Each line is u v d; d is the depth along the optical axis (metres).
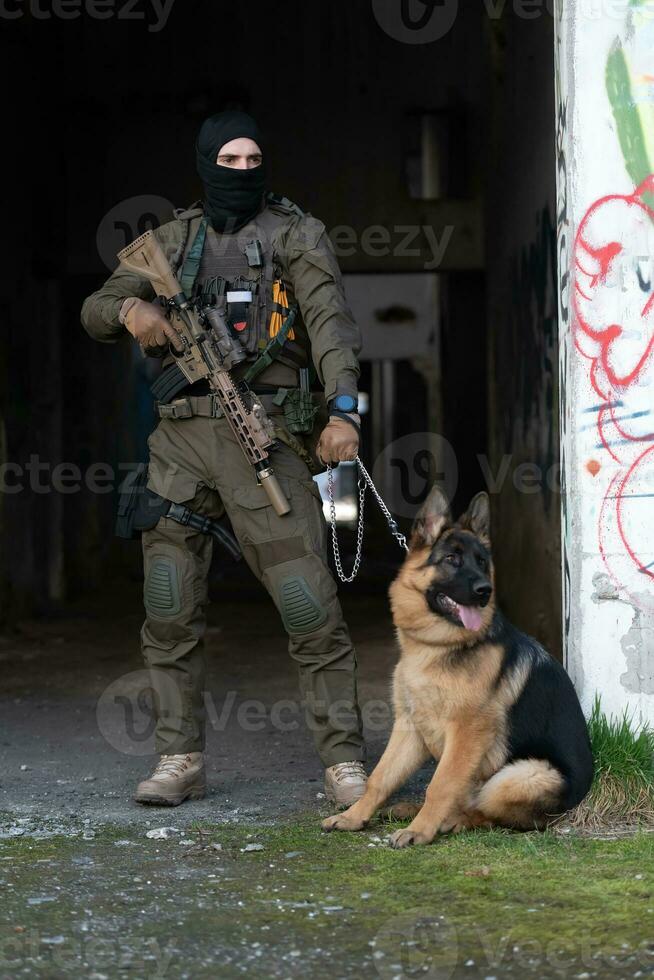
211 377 4.61
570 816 4.30
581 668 4.59
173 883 3.73
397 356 20.34
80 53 12.30
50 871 3.86
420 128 13.32
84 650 10.16
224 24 12.38
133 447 19.80
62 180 12.36
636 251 4.56
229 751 6.11
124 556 17.53
